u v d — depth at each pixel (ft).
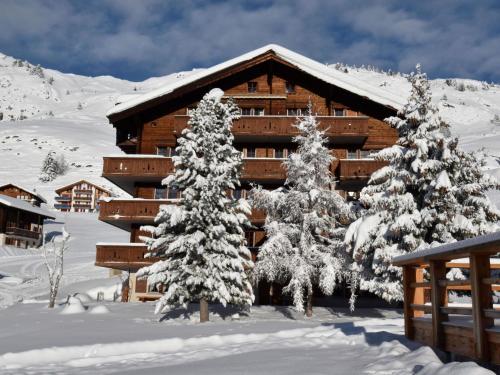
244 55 103.09
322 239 70.95
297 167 72.02
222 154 65.98
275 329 49.32
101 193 327.47
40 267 153.48
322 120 96.89
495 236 17.04
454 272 59.77
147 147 103.96
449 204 60.34
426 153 60.75
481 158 64.18
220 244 63.00
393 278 61.93
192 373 23.59
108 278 126.41
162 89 101.76
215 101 67.97
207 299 62.54
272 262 68.08
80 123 652.89
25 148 459.73
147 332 49.49
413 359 22.33
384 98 100.07
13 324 60.29
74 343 41.11
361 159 93.04
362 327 41.34
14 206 196.85
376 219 63.41
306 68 102.27
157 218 65.16
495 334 18.92
